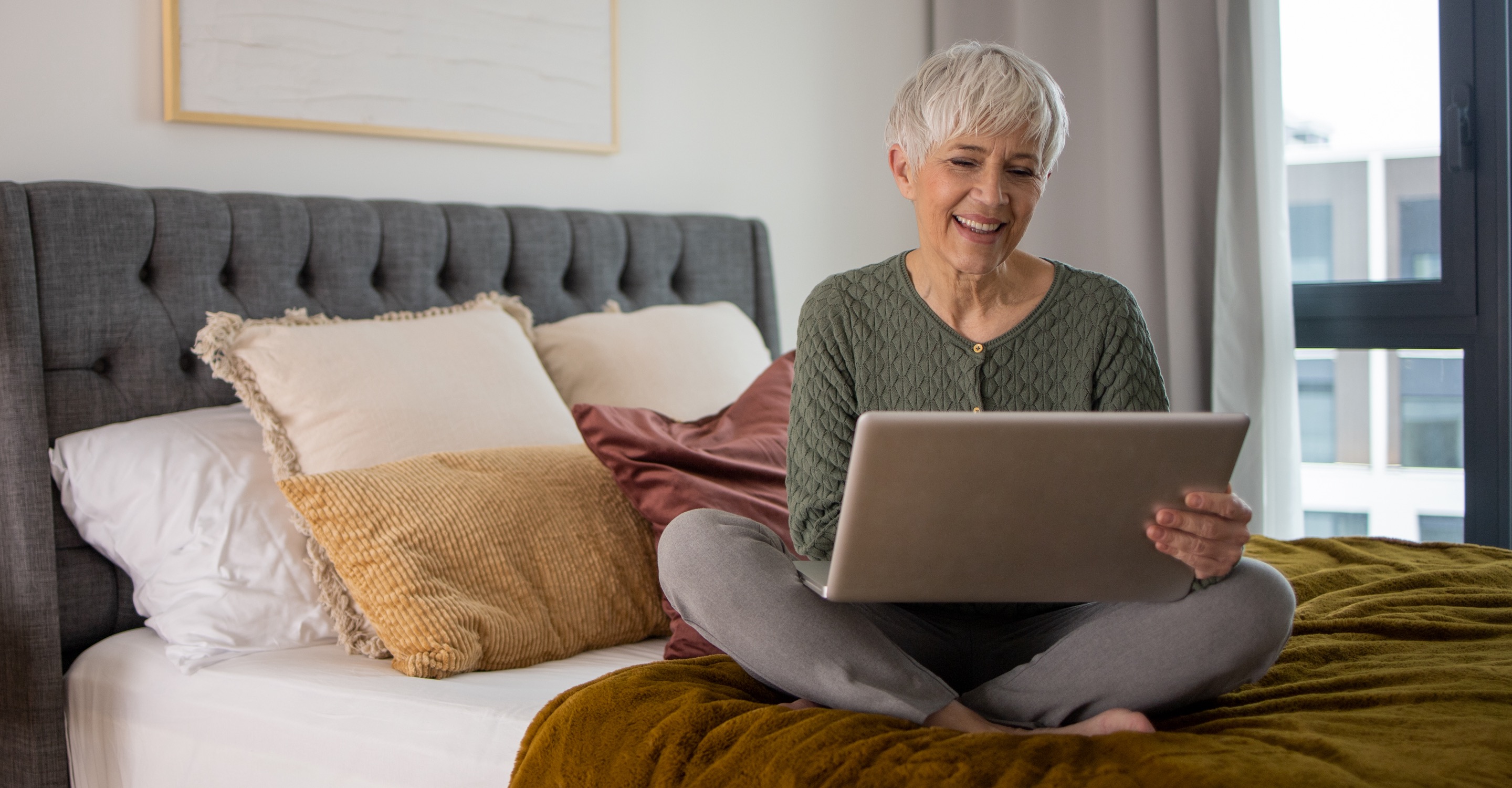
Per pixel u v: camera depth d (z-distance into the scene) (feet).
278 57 7.61
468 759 4.51
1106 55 10.68
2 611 6.11
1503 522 9.97
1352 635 5.05
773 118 10.86
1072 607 4.40
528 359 7.38
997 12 11.31
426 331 7.03
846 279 5.00
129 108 7.09
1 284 6.08
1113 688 3.97
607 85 9.43
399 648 5.16
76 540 6.32
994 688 4.16
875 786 3.36
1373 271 10.62
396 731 4.74
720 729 3.75
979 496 3.47
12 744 6.12
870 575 3.66
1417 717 3.77
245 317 7.00
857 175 11.52
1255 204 10.07
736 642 4.08
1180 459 3.49
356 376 6.48
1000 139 4.35
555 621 5.59
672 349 8.23
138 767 5.70
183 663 5.49
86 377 6.47
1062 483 3.48
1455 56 9.96
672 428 6.66
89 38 6.92
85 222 6.43
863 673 3.97
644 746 3.79
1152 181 10.51
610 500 6.11
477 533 5.57
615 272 8.99
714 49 10.39
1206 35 10.09
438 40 8.40
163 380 6.70
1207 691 4.01
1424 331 10.26
